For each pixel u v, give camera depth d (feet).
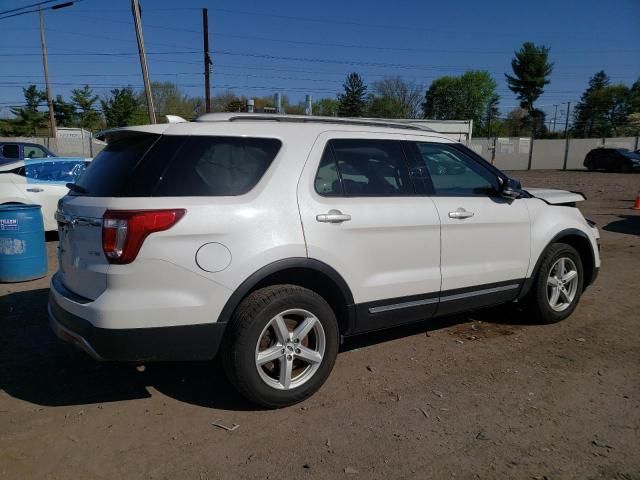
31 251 22.95
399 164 13.93
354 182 12.97
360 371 13.94
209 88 98.73
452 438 10.82
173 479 9.55
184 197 10.81
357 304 12.80
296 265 11.66
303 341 12.34
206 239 10.79
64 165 32.19
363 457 10.18
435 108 276.41
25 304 19.57
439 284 14.16
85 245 11.02
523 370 14.02
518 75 263.29
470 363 14.47
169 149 11.08
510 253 15.80
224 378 13.55
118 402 12.32
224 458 10.16
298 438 10.83
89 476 9.62
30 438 10.81
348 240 12.44
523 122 258.78
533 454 10.28
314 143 12.54
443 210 14.15
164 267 10.50
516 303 18.31
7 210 22.33
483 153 149.38
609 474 9.68
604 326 17.40
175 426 11.29
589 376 13.65
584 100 247.29
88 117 175.32
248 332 11.17
